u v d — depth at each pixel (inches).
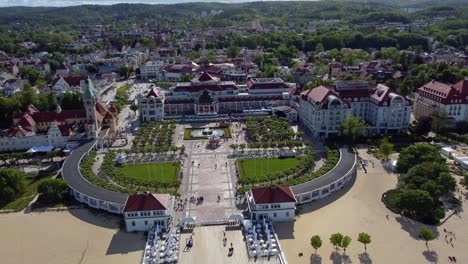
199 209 7819.9
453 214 7559.1
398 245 6643.7
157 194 7534.5
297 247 6619.1
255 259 6323.8
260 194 7490.2
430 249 6530.5
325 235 6953.7
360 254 6417.3
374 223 7308.1
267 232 6855.3
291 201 7347.4
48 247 6752.0
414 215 7519.7
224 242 6776.6
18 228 7332.7
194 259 6343.5
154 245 6560.0
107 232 7175.2
